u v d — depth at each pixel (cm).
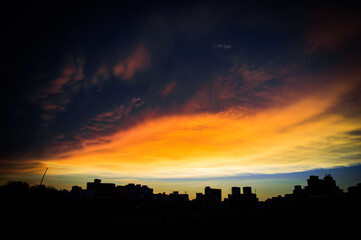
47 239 2531
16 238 2262
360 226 2325
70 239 2781
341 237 2392
